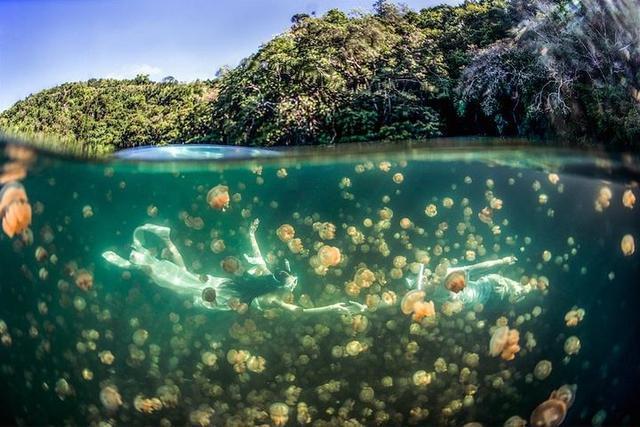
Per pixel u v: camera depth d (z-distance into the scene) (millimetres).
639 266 6312
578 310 4926
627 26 14117
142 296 5480
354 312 5039
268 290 5102
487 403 4211
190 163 7043
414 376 4289
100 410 4188
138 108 22812
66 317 5367
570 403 4121
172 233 8445
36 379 4527
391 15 20875
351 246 7078
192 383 4383
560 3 15539
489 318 5051
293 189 9570
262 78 18844
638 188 7301
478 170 8320
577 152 6262
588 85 14766
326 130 18094
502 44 16328
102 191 8422
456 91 16344
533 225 8617
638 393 4668
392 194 9867
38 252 6262
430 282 5156
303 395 4219
